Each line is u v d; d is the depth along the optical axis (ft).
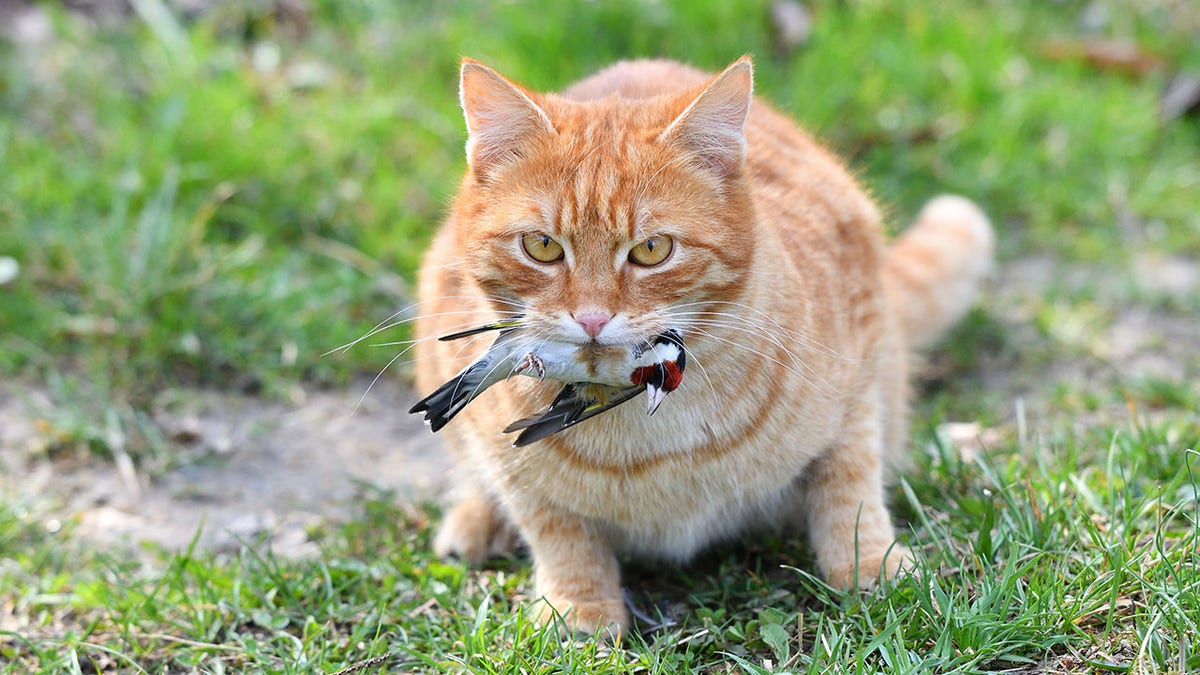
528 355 16.14
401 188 30.91
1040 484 19.85
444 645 18.13
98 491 23.81
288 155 31.30
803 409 18.34
